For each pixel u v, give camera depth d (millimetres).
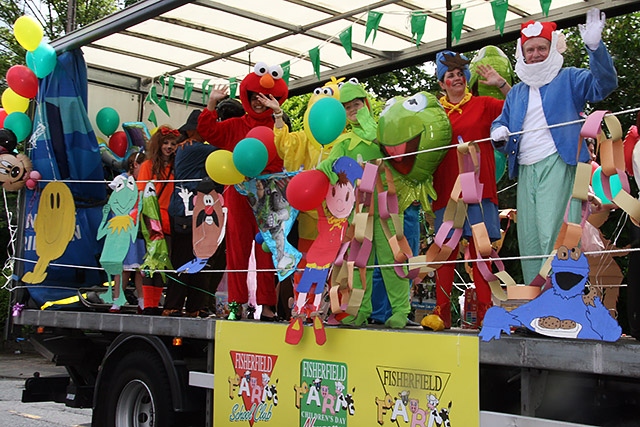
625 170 3557
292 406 4453
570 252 3330
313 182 4469
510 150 4168
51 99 6746
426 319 4184
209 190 5500
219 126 5617
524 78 4117
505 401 3721
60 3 19359
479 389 3482
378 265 4316
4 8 18906
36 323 6516
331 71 7828
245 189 5203
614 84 3789
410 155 4422
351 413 4070
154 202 5969
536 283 3523
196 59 7855
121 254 5996
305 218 5379
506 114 4262
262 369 4691
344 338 4164
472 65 5340
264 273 5430
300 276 4852
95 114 7859
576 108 3980
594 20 3693
